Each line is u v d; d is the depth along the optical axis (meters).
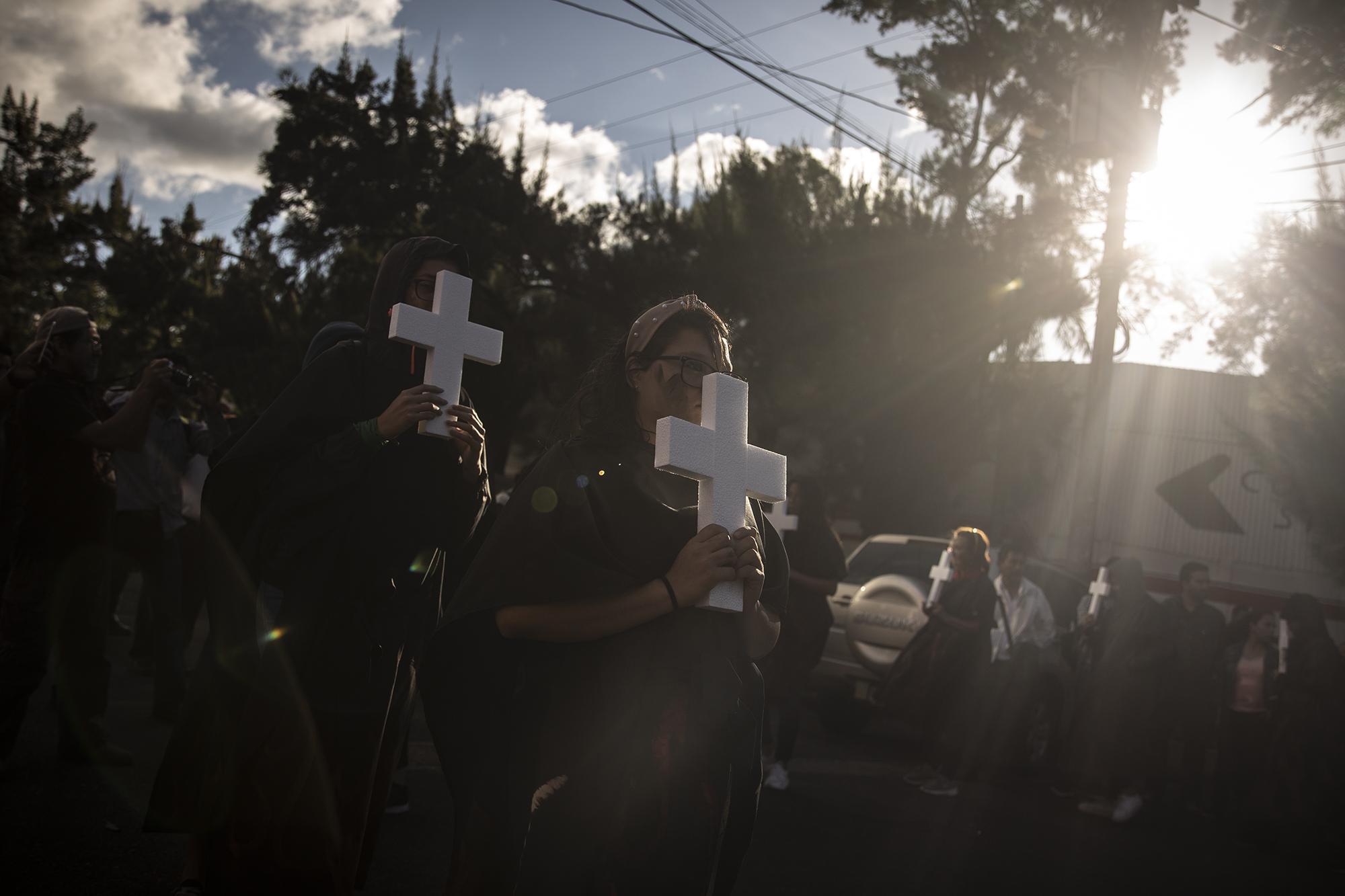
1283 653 7.21
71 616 4.98
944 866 5.50
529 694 2.21
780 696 6.75
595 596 2.10
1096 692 7.48
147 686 7.25
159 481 6.43
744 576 2.11
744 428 2.19
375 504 2.81
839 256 16.41
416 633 3.01
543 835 2.09
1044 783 8.38
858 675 9.20
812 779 7.35
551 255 18.47
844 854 5.53
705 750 2.09
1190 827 7.61
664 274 17.33
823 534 6.77
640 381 2.33
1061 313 17.27
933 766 7.34
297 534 2.76
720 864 2.21
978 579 7.40
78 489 4.78
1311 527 10.77
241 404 22.59
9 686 4.62
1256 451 10.84
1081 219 18.14
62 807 4.48
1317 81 14.84
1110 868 5.95
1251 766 7.80
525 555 2.13
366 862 3.11
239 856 2.64
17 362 4.78
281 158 21.78
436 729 2.25
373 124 21.62
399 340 2.65
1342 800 6.84
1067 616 9.97
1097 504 13.21
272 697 2.70
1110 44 21.14
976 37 22.42
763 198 16.97
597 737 2.11
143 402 4.71
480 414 17.86
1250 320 10.81
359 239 21.91
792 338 16.14
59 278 37.16
